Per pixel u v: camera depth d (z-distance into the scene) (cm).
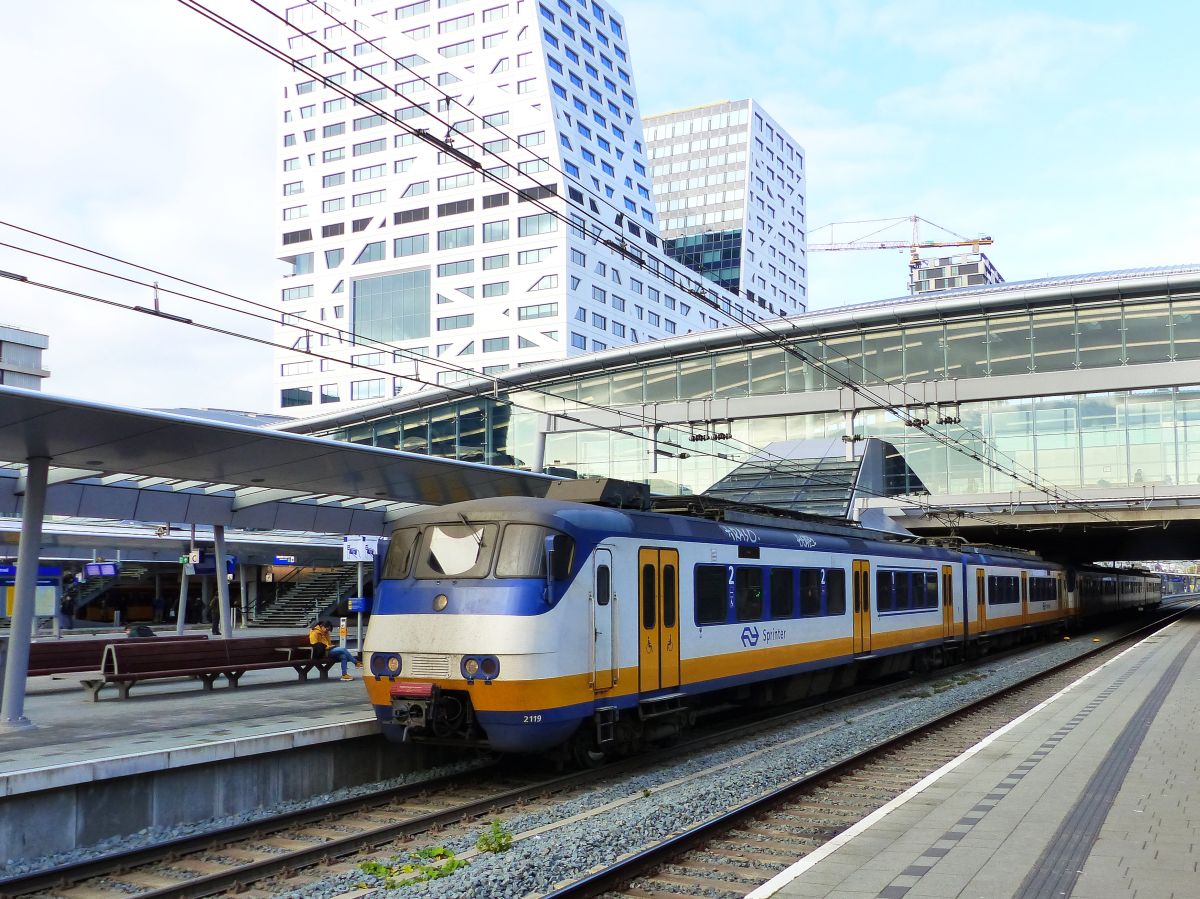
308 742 1322
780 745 1639
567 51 10331
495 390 2319
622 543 1441
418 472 1894
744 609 1752
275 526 2311
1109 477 4062
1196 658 2739
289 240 10862
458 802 1255
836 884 761
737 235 14012
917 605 2552
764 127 14825
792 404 4575
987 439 4262
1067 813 970
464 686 1283
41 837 1043
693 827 1034
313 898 874
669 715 1584
